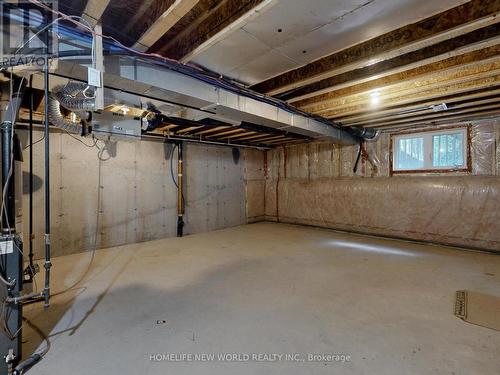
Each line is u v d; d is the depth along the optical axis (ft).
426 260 11.47
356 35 6.06
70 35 5.16
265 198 23.36
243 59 7.18
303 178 20.86
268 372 4.86
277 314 6.93
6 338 4.72
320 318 6.71
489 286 8.61
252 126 12.85
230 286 8.82
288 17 5.42
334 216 18.37
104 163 14.28
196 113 9.51
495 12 4.99
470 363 5.01
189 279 9.49
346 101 10.79
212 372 4.87
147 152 15.99
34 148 12.14
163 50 7.26
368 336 5.92
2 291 4.66
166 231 16.87
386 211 15.75
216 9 5.52
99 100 5.17
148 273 10.14
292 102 10.72
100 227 14.14
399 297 7.87
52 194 12.63
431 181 14.19
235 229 19.58
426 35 5.86
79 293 8.30
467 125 13.51
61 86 6.45
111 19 5.88
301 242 15.16
